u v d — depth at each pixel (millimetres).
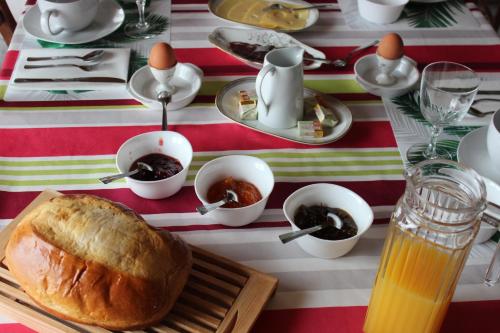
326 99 1045
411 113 1050
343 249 746
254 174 839
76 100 1040
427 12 1353
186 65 1100
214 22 1285
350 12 1343
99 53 1124
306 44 1222
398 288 590
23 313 637
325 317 691
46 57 1111
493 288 729
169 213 828
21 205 826
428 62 1185
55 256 605
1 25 1447
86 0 1158
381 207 854
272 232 802
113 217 650
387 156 952
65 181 871
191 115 1024
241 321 649
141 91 1051
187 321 641
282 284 728
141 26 1250
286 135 970
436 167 566
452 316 694
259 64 1127
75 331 621
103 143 950
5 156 909
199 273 698
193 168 911
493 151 863
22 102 1024
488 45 1248
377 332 650
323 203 801
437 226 523
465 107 890
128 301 597
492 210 724
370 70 1144
